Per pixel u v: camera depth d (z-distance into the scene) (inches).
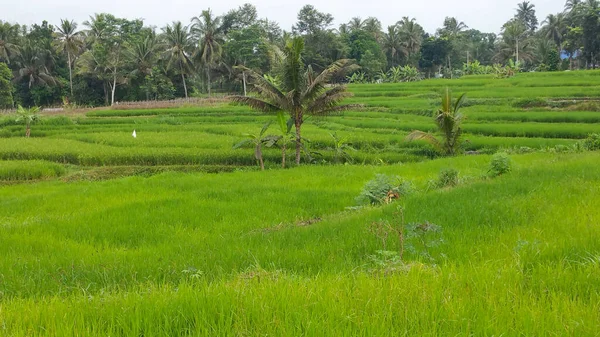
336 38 3174.2
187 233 389.4
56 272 270.2
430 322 138.1
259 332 133.6
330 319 137.8
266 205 488.4
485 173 601.9
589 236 231.1
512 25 3373.5
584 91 1740.9
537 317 137.1
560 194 372.8
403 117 1660.9
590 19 2967.5
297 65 930.1
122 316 149.0
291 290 165.8
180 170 1011.3
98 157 1078.4
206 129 1505.9
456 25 4461.1
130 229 399.9
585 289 165.6
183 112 1957.4
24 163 1007.0
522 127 1298.0
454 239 276.1
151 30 3250.5
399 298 155.6
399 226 281.1
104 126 1665.8
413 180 657.0
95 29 3048.7
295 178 729.0
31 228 408.2
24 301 189.5
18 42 2906.0
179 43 2642.7
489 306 144.9
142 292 182.9
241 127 1494.8
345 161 1055.0
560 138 1227.2
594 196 351.6
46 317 152.1
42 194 650.8
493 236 271.1
